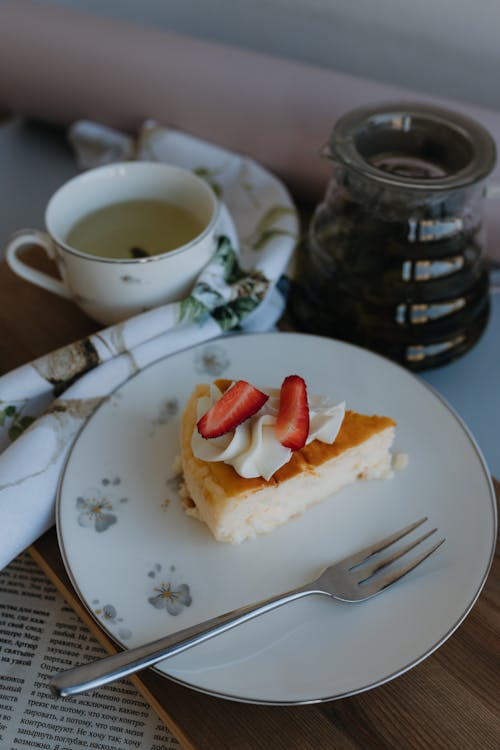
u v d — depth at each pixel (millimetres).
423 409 515
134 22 737
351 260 534
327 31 669
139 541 468
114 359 521
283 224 603
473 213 524
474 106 597
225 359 537
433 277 526
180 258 522
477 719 419
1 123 772
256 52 660
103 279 518
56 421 496
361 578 451
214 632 422
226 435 472
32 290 588
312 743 413
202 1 708
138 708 446
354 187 522
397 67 663
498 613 449
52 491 479
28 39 688
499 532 478
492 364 570
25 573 490
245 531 473
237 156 661
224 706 422
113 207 578
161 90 667
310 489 481
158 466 495
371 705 422
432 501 484
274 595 454
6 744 432
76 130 720
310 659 429
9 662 457
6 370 547
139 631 438
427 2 611
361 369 533
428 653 427
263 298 550
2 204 689
